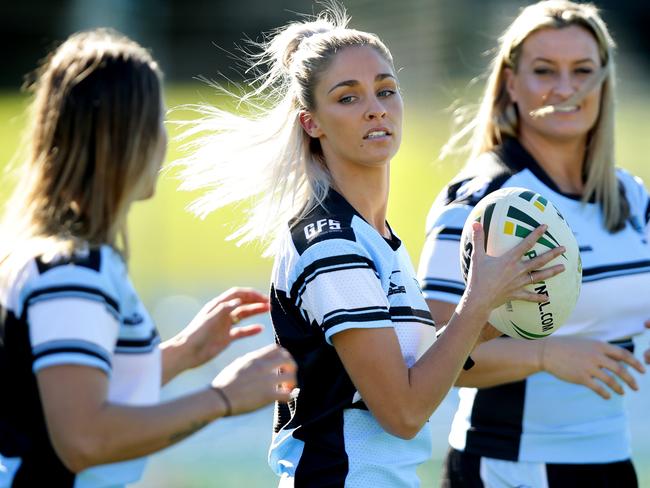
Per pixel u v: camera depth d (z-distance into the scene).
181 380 25.70
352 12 44.84
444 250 13.08
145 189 9.30
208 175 12.48
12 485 8.79
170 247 41.06
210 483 20.69
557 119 13.57
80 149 8.95
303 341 10.97
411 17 46.12
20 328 8.66
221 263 39.16
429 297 13.05
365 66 11.14
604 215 13.62
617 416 13.38
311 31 12.05
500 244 11.28
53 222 8.95
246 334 11.53
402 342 10.92
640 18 69.38
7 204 9.24
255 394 9.16
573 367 12.48
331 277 10.46
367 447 10.84
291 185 11.73
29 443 8.78
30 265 8.73
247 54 16.33
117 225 9.05
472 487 13.48
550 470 13.02
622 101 61.41
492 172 13.59
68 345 8.41
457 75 47.84
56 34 63.78
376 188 11.45
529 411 13.06
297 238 10.92
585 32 13.89
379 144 11.08
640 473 20.97
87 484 9.05
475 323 10.36
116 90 8.98
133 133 9.02
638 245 13.74
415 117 48.12
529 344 12.66
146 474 21.11
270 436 23.20
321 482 10.85
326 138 11.39
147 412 8.66
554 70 13.78
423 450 11.31
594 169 13.72
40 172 9.03
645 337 21.47
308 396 11.01
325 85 11.16
